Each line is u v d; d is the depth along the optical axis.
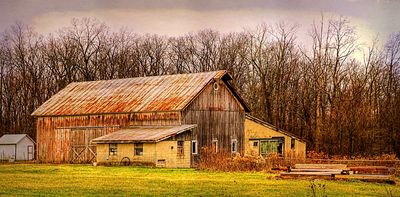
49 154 65.44
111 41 97.94
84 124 62.94
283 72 83.44
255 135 62.78
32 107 95.31
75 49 94.81
